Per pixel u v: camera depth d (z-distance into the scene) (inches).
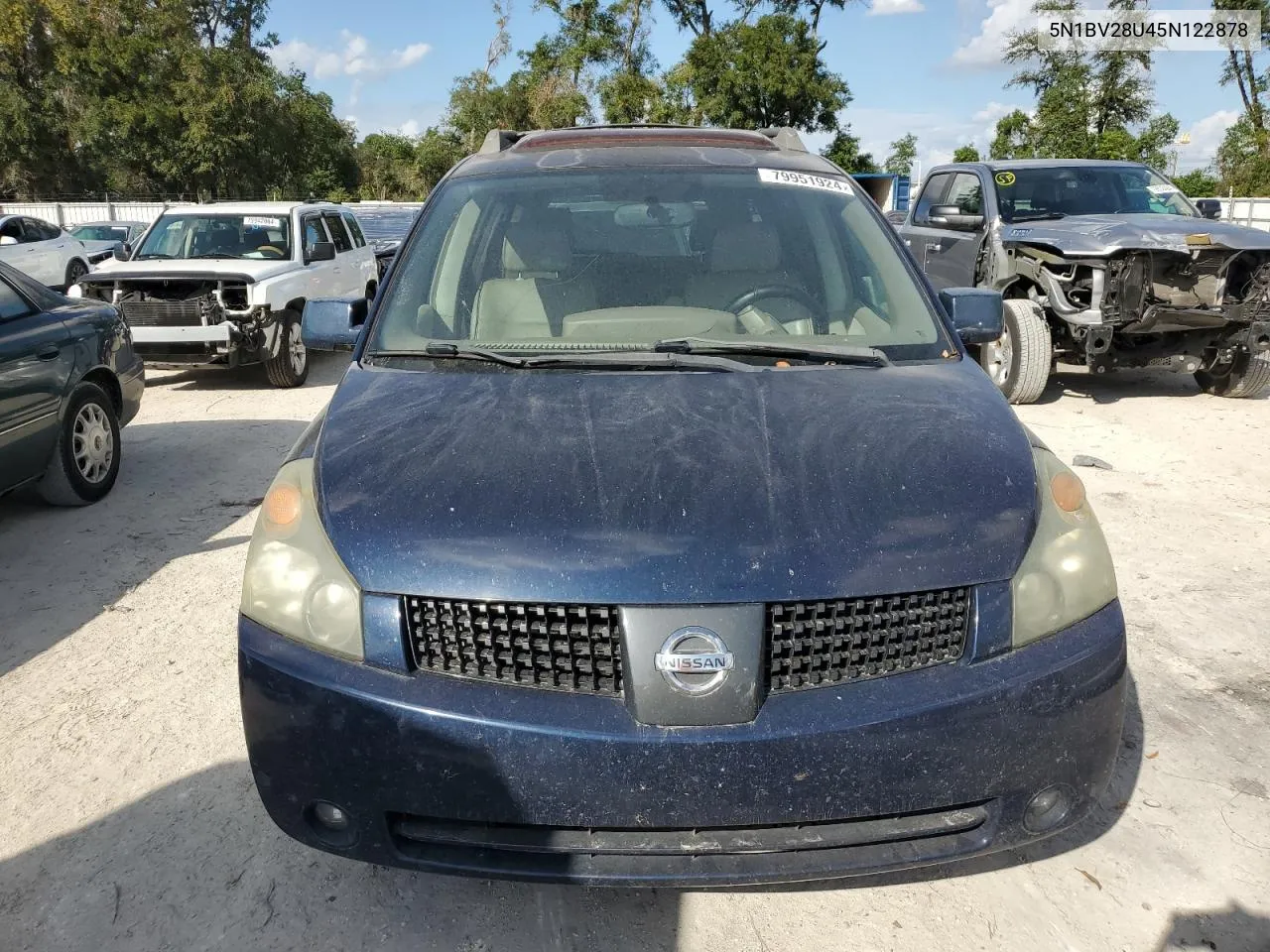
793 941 86.6
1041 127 1291.8
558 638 75.2
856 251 122.7
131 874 96.3
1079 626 80.7
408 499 81.4
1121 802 105.0
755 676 73.5
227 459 249.8
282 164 1609.3
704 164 131.3
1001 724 75.8
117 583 168.9
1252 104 1309.1
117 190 1573.6
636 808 73.5
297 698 77.1
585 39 1467.8
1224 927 87.7
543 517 78.4
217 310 327.6
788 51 1312.7
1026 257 303.7
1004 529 80.2
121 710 126.7
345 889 93.8
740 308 115.3
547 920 89.4
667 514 78.0
